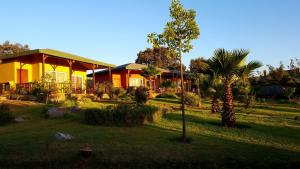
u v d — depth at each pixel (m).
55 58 29.75
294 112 24.70
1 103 21.02
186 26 11.92
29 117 17.28
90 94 30.56
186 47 12.02
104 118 15.45
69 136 11.80
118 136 12.44
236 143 11.88
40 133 12.83
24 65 29.64
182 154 9.79
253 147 11.20
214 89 22.33
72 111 18.58
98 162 8.86
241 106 28.92
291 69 44.00
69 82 26.98
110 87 32.00
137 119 15.77
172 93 38.72
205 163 8.97
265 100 36.06
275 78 41.19
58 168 8.52
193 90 43.50
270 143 12.14
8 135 12.52
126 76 44.25
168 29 11.86
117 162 8.84
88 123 15.65
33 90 23.94
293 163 9.04
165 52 12.45
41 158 9.02
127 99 29.12
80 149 9.38
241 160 9.16
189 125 16.19
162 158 9.27
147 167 8.66
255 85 42.69
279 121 18.62
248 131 14.88
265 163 9.01
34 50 25.61
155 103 28.98
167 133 13.55
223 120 16.56
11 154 9.44
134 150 10.12
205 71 18.44
